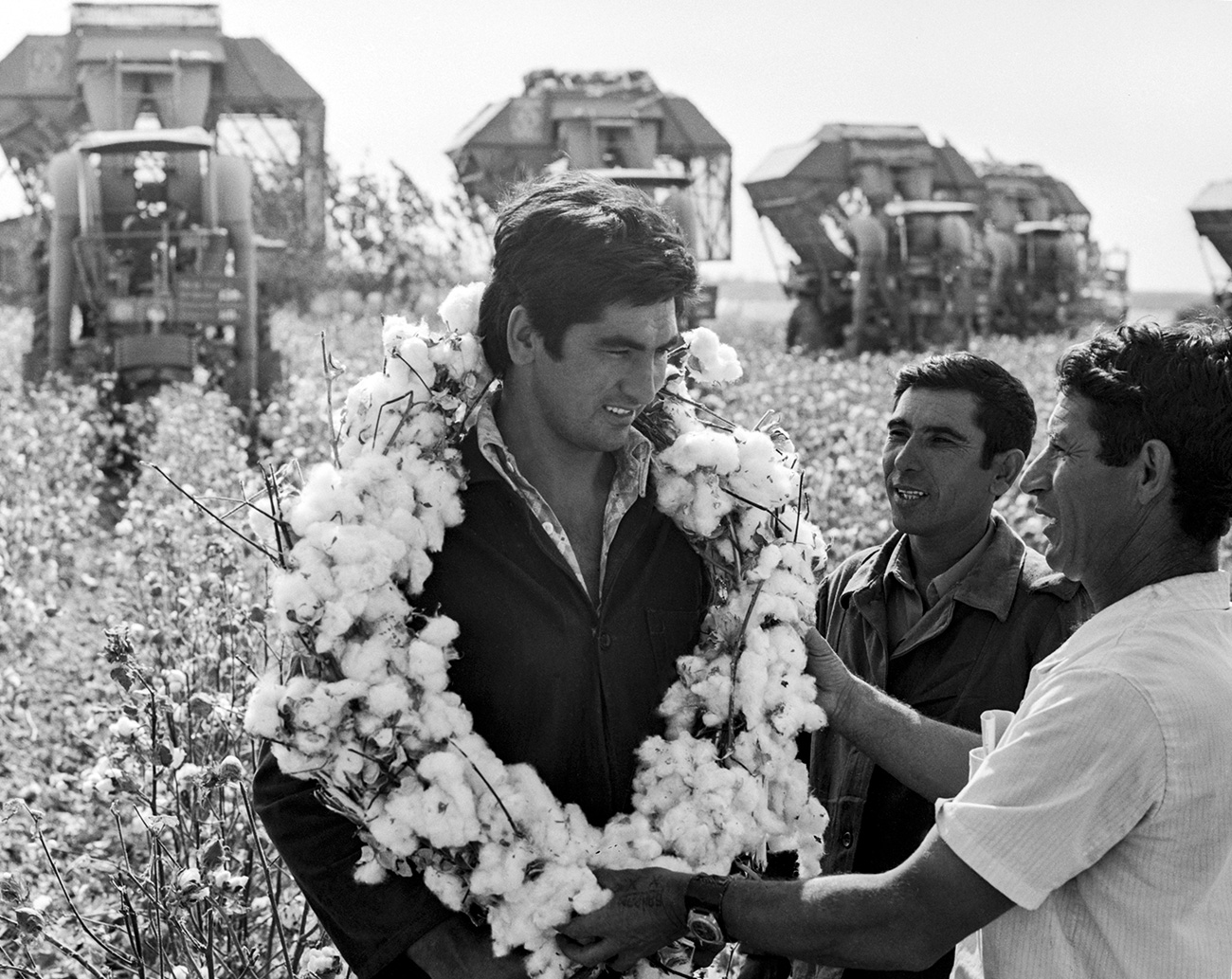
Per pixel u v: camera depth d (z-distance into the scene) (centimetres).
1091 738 237
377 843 268
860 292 3062
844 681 313
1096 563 255
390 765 262
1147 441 246
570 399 268
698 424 303
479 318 285
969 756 291
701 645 295
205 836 393
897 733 310
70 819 471
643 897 267
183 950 362
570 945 268
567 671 278
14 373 2103
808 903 255
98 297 1756
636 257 260
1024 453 368
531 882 264
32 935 345
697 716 292
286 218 2444
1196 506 247
